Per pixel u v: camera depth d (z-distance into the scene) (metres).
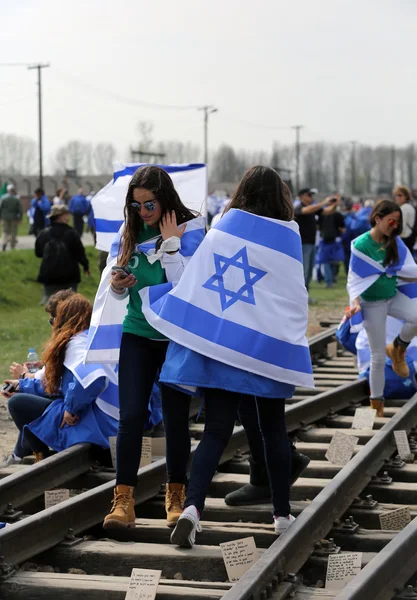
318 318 28.80
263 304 7.83
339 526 8.88
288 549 7.63
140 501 9.73
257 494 9.42
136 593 7.26
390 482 10.73
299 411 13.83
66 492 9.60
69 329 11.20
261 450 9.28
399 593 7.11
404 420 13.20
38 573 7.80
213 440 7.91
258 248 7.89
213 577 8.01
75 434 11.02
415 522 8.07
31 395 11.59
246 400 9.09
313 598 7.16
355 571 7.67
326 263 39.88
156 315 7.96
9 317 29.77
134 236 8.57
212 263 7.89
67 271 27.23
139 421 8.64
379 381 14.27
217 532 8.69
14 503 9.59
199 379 7.75
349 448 11.51
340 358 21.72
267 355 7.77
